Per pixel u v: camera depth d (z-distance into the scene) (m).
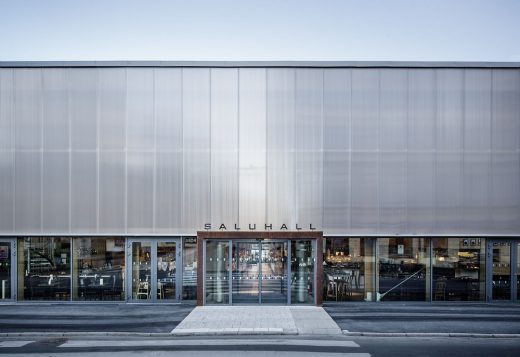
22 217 18.25
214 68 18.44
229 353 11.76
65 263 18.30
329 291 18.02
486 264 18.27
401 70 18.45
